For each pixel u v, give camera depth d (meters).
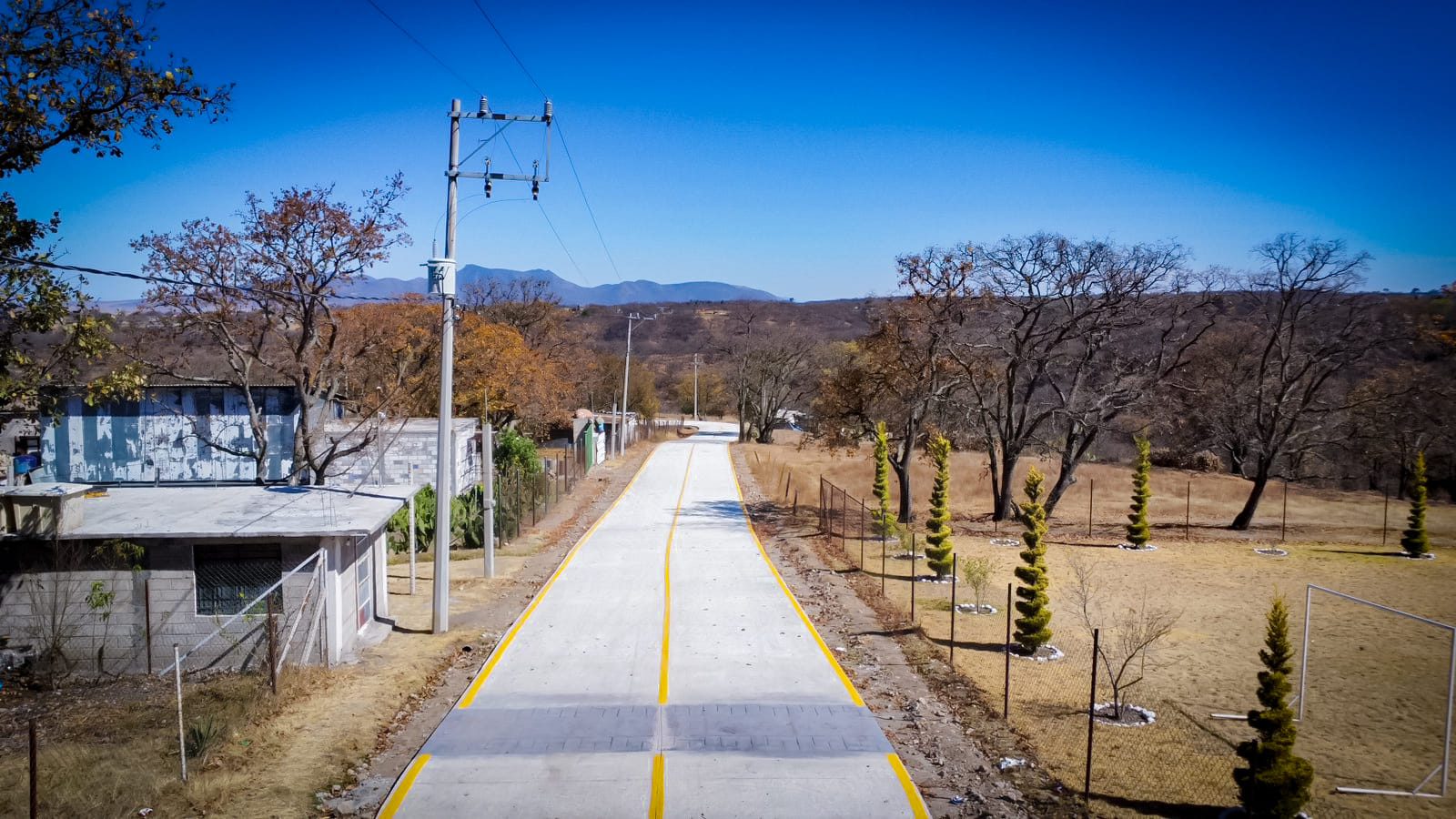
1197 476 53.06
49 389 22.95
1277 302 39.19
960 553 30.05
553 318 62.66
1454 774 12.23
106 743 11.84
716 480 49.28
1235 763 12.12
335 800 10.52
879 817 10.05
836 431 38.31
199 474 30.94
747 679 15.24
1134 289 34.66
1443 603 23.67
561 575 24.38
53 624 14.63
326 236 25.36
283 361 31.02
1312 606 23.05
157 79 14.89
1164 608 22.53
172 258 24.66
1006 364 39.91
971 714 13.71
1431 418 40.44
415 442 34.59
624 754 11.77
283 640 15.28
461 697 14.26
